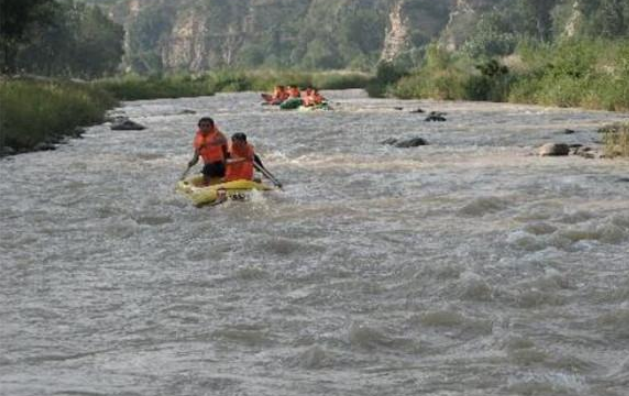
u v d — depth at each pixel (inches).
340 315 587.2
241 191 1039.0
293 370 483.5
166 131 2129.7
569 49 3186.5
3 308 615.8
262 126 2201.0
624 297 609.3
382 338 533.3
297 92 3361.2
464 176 1230.3
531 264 705.0
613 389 443.8
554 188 1099.3
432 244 798.5
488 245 785.6
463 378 464.1
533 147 1603.1
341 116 2509.8
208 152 1119.6
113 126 2186.3
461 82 3558.1
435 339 533.3
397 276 686.5
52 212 1000.2
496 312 586.6
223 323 570.9
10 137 1710.1
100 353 515.5
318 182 1197.7
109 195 1112.2
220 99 4168.3
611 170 1253.7
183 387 454.0
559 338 527.8
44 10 3890.3
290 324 567.2
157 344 531.5
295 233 861.2
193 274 710.5
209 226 900.6
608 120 2239.2
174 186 1178.6
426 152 1550.2
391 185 1160.8
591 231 802.2
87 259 773.9
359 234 850.1
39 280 698.2
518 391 442.9
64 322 580.4
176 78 5482.3
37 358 506.9
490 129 2005.4
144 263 754.2
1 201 1079.6
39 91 2445.9
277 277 694.5
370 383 460.1
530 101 3149.6
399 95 3809.1
